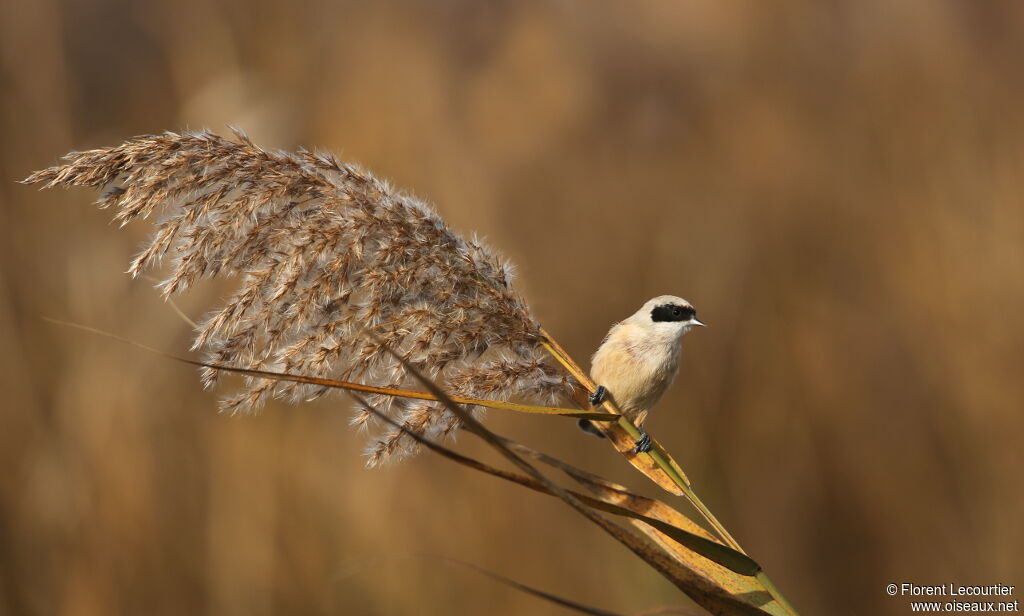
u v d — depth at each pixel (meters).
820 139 14.23
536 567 10.55
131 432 9.94
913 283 12.67
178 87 12.47
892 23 14.88
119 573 9.64
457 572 10.48
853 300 13.02
